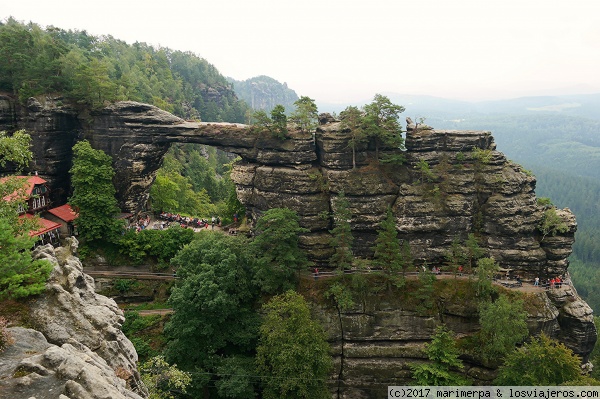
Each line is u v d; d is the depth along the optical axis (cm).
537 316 5181
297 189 6109
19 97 6581
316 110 6456
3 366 1670
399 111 6166
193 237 6362
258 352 4669
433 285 5516
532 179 6028
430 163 6088
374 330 5434
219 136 6569
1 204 3344
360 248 6134
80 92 6738
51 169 6738
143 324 5478
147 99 12938
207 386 4878
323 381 4634
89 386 1590
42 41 7319
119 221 6300
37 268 2341
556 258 5762
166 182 8719
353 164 6141
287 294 4897
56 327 2081
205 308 4878
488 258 5488
